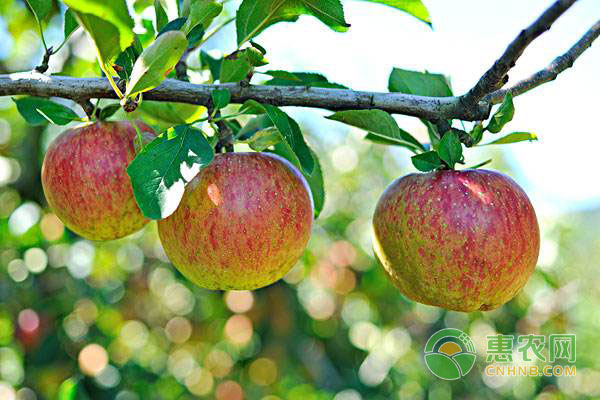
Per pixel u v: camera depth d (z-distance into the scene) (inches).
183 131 21.0
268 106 21.5
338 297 49.1
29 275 39.1
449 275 22.2
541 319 51.5
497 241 22.0
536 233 22.6
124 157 22.6
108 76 20.7
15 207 39.3
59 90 22.1
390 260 23.1
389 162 64.7
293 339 45.1
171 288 50.4
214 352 50.8
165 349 50.7
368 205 61.9
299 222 22.4
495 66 21.2
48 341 37.7
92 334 41.6
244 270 22.1
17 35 36.6
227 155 22.4
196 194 21.9
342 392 48.1
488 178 22.5
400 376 51.1
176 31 20.3
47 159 23.0
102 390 37.8
